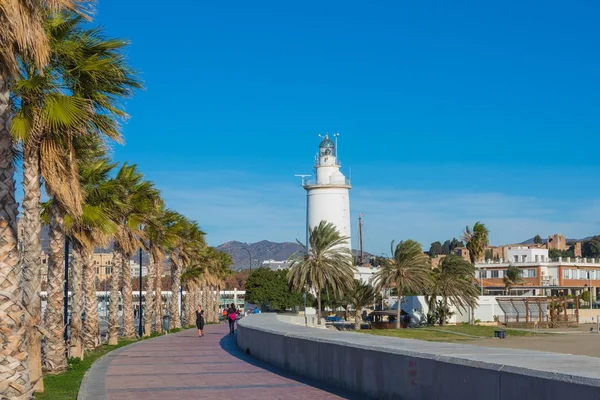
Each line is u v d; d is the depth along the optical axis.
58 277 20.59
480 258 104.81
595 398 7.26
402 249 74.81
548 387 7.97
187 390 14.70
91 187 24.64
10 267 10.83
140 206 35.88
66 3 10.79
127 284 40.34
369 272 100.19
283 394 13.83
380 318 82.69
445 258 83.81
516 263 135.38
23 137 15.31
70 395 14.84
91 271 29.41
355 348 13.43
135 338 39.59
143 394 14.18
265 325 24.08
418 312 88.69
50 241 20.70
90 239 25.02
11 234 10.84
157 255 46.72
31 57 11.52
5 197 10.77
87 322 29.02
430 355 10.58
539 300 94.31
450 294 81.56
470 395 9.45
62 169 16.27
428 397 10.55
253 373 17.83
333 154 92.94
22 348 10.84
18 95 15.23
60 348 20.27
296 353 17.36
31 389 11.09
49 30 15.85
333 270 63.31
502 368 8.82
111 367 20.11
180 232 54.94
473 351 11.12
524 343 67.19
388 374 11.95
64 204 17.80
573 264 134.12
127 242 36.34
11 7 9.69
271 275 81.19
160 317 49.66
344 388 14.02
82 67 16.27
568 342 68.19
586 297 131.88
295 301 80.25
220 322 81.12
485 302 91.06
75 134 15.97
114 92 17.14
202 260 76.38
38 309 15.52
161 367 19.94
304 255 64.44
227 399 13.29
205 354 24.81
